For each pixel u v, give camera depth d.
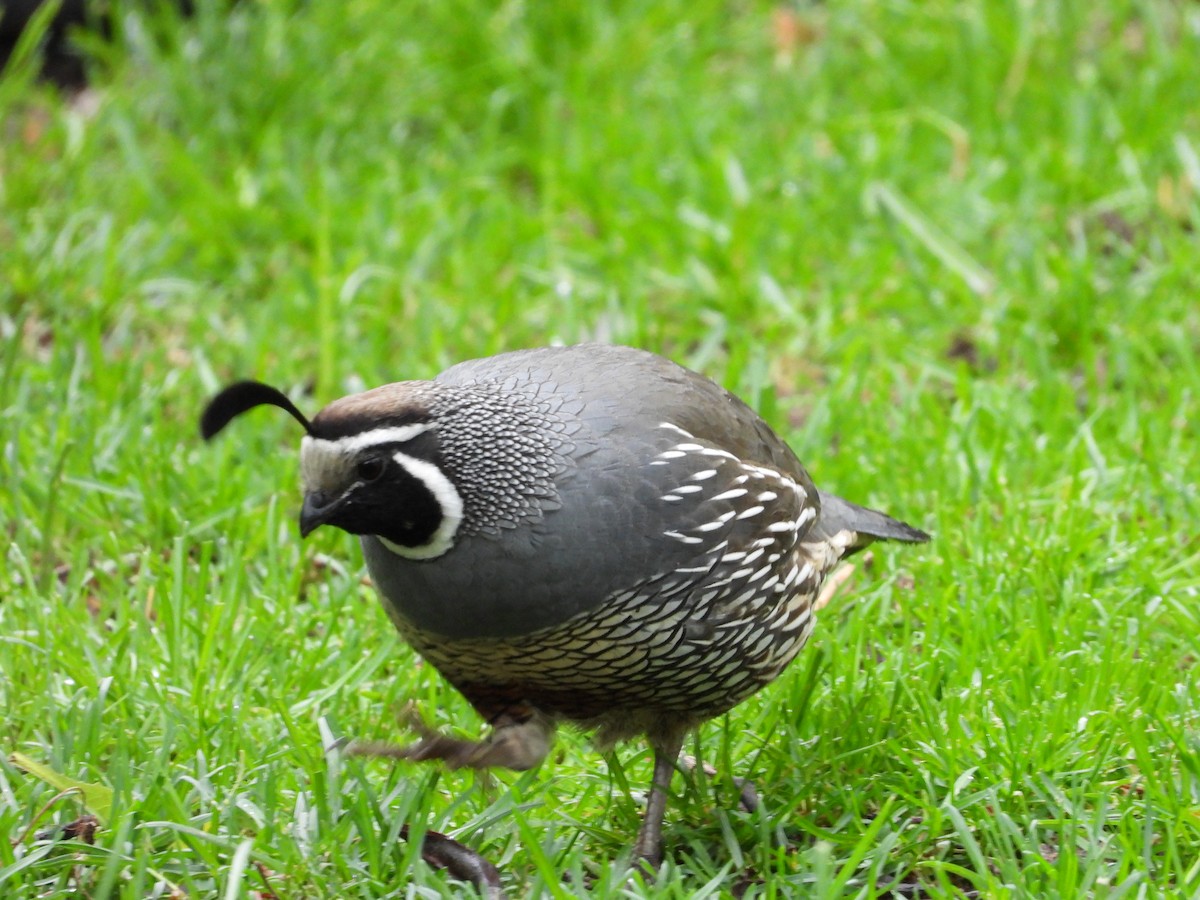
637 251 12.44
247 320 11.91
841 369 10.89
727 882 7.01
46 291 11.79
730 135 13.69
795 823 7.37
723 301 11.98
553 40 14.77
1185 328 11.34
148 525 9.49
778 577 7.17
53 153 13.56
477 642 6.80
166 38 14.69
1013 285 11.88
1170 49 14.66
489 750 6.41
